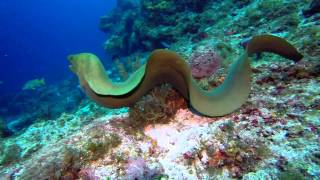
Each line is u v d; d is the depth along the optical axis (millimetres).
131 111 4492
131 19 16625
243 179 3047
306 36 5852
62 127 7266
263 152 3223
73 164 3805
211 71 5410
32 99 21781
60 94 20953
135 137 4180
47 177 3836
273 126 3582
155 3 14227
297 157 3023
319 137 3168
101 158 3898
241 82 4176
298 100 3922
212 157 3420
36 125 7941
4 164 5723
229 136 3623
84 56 4348
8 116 21031
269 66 5168
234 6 12398
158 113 4344
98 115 7219
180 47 10859
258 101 4203
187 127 4125
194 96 3939
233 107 4078
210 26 11984
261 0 10781
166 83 4617
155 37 13625
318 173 2766
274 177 2906
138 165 3510
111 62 21609
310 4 7156
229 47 6859
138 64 8664
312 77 4387
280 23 7523
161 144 3961
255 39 4305
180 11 13906
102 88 4164
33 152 5996
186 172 3373
